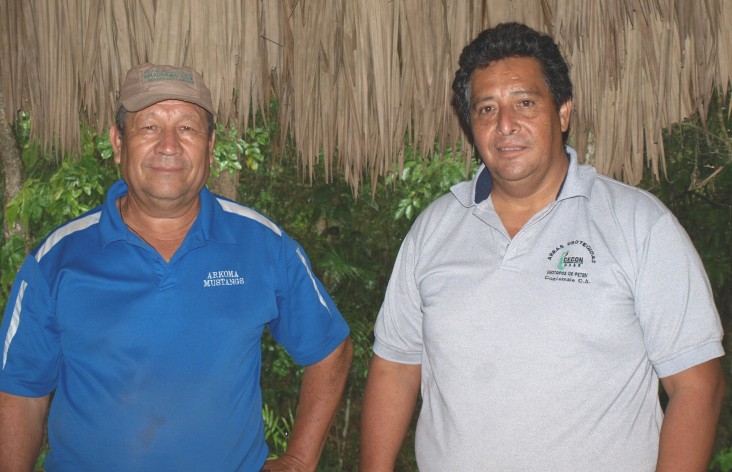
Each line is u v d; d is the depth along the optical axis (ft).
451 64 7.80
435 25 7.80
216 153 13.70
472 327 5.71
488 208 5.94
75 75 7.91
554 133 5.73
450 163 15.64
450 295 5.86
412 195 16.07
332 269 16.33
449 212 6.24
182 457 5.96
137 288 5.98
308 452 6.75
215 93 7.59
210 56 7.59
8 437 6.02
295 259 6.65
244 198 17.37
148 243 6.23
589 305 5.41
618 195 5.61
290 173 17.17
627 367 5.40
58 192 14.40
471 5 7.80
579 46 7.72
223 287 6.16
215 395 6.04
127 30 7.66
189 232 6.17
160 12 7.54
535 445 5.46
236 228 6.42
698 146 14.29
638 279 5.38
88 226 6.25
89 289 5.98
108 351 5.90
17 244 14.46
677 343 5.29
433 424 6.01
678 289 5.28
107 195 6.33
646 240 5.38
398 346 6.54
